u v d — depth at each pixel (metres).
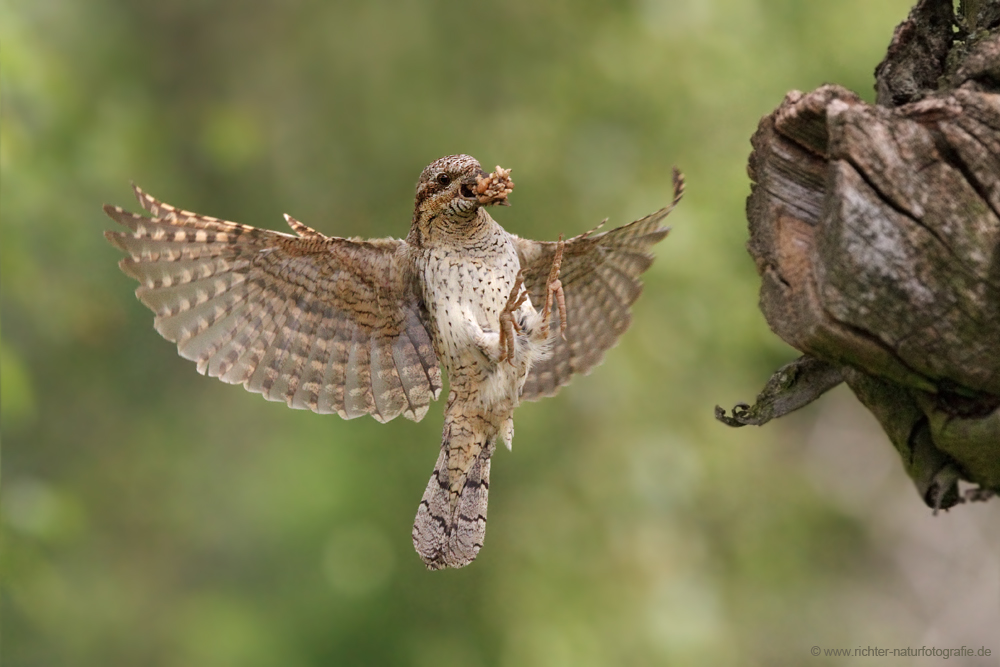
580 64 14.47
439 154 14.60
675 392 13.68
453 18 15.01
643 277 13.55
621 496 13.36
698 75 13.97
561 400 13.64
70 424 14.30
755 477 14.05
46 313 13.31
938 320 4.62
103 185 14.18
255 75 15.99
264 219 15.62
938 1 5.19
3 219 11.87
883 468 15.73
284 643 12.67
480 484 6.30
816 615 14.22
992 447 4.99
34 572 11.66
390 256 6.11
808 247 5.03
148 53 16.02
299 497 13.26
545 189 14.03
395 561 12.81
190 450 14.56
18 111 12.98
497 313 6.12
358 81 15.34
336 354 6.25
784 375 5.62
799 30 13.45
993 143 4.45
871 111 4.56
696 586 13.35
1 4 12.17
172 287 5.74
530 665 12.53
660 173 13.80
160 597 13.92
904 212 4.54
